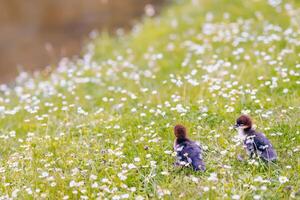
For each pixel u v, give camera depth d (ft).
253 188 33.86
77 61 79.61
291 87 49.55
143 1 111.65
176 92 51.47
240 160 37.93
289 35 62.49
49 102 56.49
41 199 35.68
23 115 54.54
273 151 37.45
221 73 53.06
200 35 71.67
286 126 42.11
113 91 57.31
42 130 48.60
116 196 34.19
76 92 58.44
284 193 34.09
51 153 41.50
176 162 37.91
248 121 38.58
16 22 106.73
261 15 73.05
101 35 93.76
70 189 36.40
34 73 81.35
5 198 36.17
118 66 67.05
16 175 39.06
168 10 94.22
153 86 56.49
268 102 46.75
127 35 88.07
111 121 47.03
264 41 60.59
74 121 48.67
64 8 111.34
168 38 75.66
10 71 88.28
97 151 41.19
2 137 47.88
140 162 39.11
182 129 38.22
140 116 47.32
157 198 34.55
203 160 38.40
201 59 61.67
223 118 44.78
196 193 34.63
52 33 101.50
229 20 75.66
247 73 53.88
